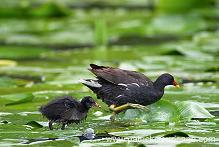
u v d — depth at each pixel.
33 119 9.87
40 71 15.39
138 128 8.99
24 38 21.34
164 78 10.86
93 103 9.72
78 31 22.91
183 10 25.84
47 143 7.90
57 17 26.17
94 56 17.45
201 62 15.88
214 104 10.77
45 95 12.04
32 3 30.55
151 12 26.53
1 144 7.82
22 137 8.30
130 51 18.31
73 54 18.16
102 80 10.64
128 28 21.73
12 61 17.17
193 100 11.20
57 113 9.35
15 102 11.22
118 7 30.44
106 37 20.19
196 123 9.25
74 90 12.63
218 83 13.17
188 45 18.50
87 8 30.30
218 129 8.74
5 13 26.19
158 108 10.24
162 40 21.31
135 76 10.74
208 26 22.39
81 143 7.91
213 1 27.78
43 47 20.67
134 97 10.50
